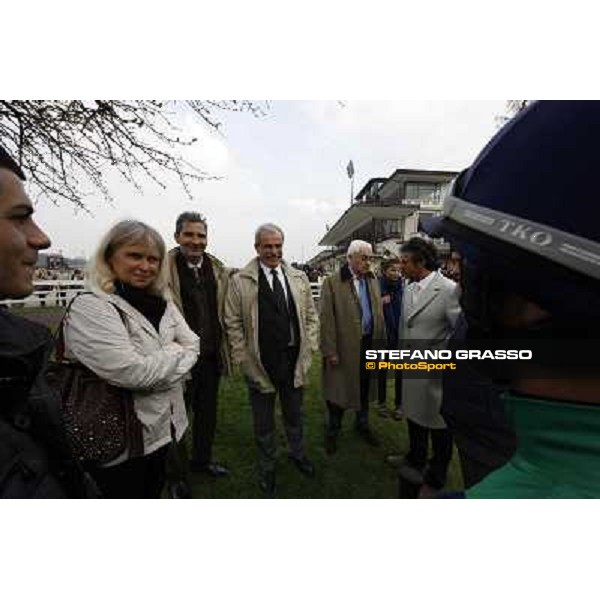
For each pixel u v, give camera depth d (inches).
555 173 13.0
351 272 106.1
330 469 95.6
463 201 15.6
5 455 25.9
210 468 91.5
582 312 12.3
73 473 31.6
